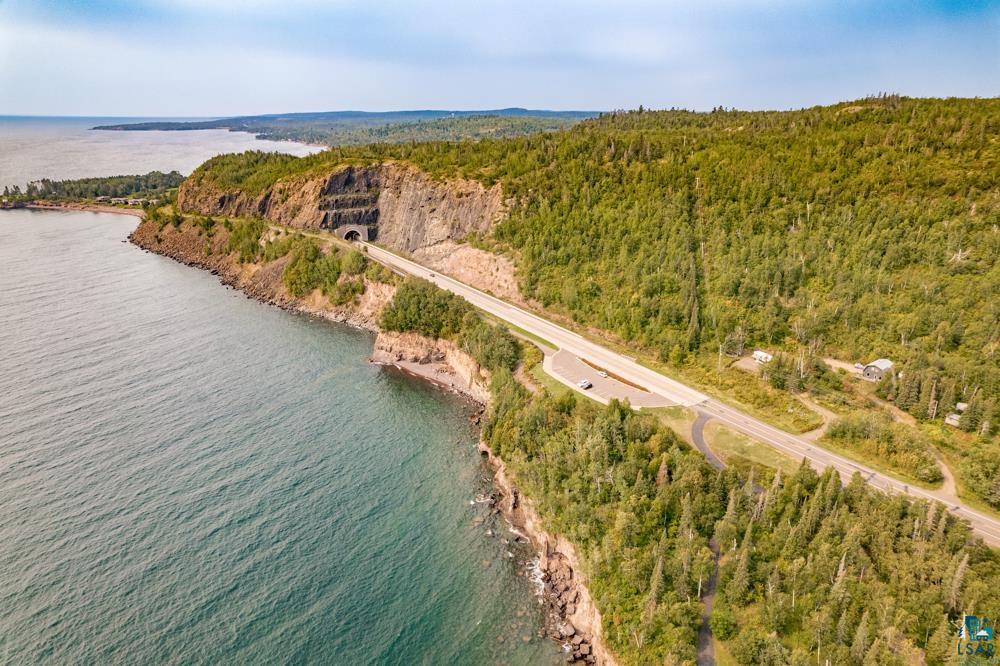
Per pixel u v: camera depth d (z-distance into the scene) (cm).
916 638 5884
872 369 10419
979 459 8281
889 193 13462
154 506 8912
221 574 7725
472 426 12000
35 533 8194
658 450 8675
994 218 11931
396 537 8725
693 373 11619
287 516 8950
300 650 6800
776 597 6456
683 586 6712
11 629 6744
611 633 6750
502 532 8975
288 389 13175
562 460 8900
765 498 7519
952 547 6594
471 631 7256
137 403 12031
